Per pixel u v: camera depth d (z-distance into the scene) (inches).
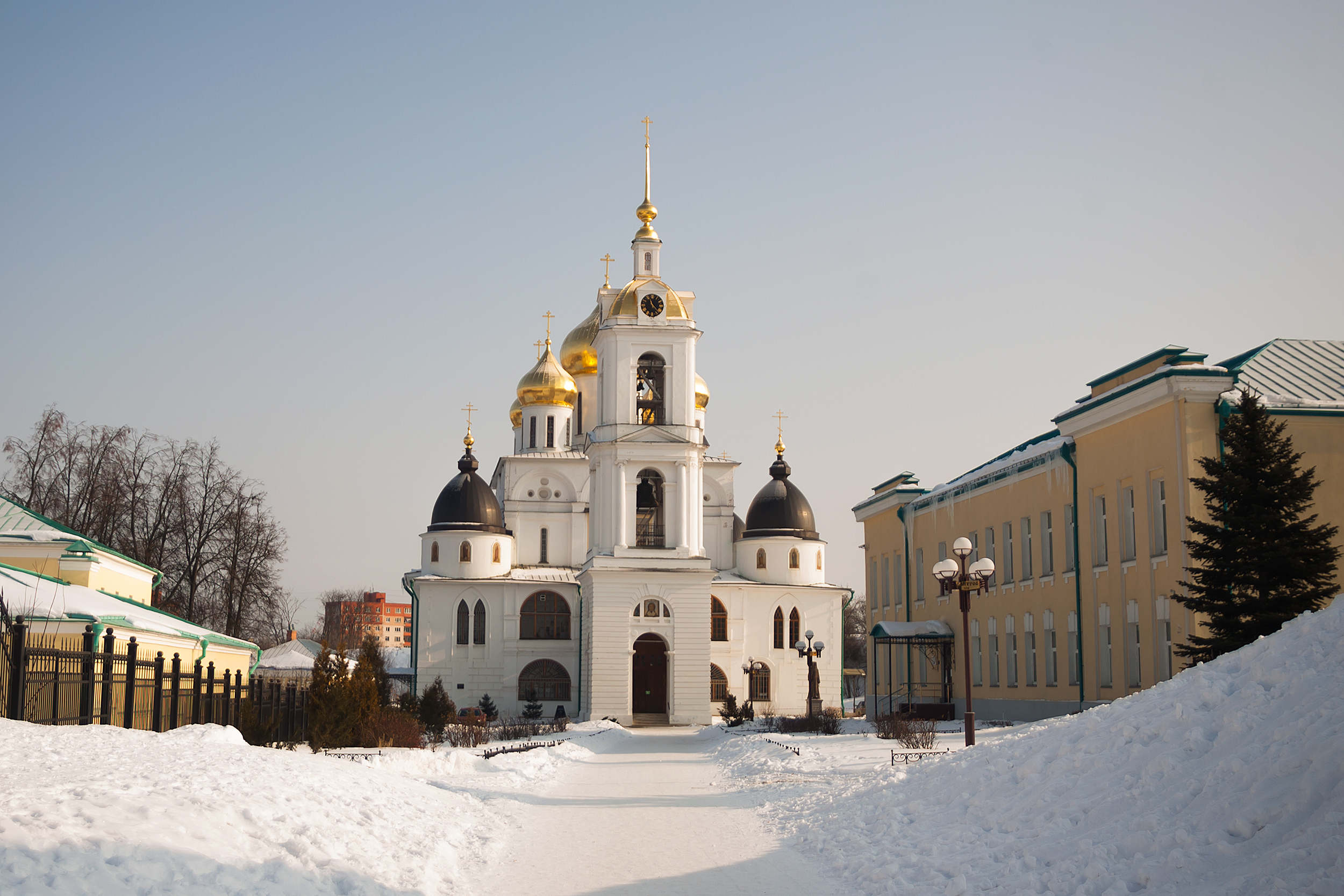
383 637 7864.2
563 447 3331.7
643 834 673.6
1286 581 1054.4
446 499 3115.2
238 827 497.0
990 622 1851.6
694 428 2701.8
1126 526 1440.7
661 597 2628.0
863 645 5492.1
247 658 1897.1
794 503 3186.5
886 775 770.8
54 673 905.5
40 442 2440.9
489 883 516.7
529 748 1419.8
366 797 665.0
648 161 2886.3
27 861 370.0
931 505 2118.6
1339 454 1301.7
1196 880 411.5
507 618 3036.4
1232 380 1304.1
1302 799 424.8
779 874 535.8
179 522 2564.0
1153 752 537.6
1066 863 460.4
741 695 3048.7
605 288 3031.5
